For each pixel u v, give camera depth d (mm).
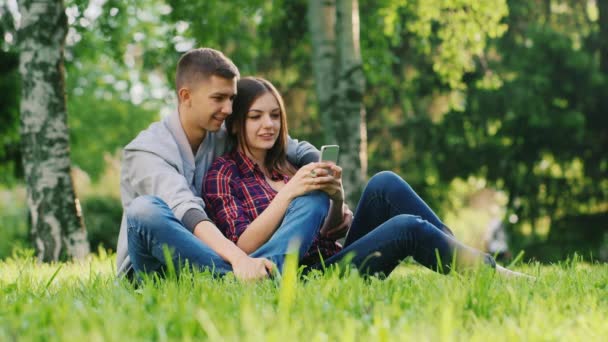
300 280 2807
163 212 2988
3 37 13523
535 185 17906
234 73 3488
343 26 10750
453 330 1765
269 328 1802
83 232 7555
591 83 17172
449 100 17234
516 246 18406
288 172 3648
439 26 16000
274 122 3541
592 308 2193
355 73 10742
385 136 17516
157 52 13758
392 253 3049
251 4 13312
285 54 15547
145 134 3484
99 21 12852
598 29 17547
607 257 18141
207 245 3014
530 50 17156
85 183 24484
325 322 1901
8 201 25359
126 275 3289
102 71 24656
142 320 1932
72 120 24078
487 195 21156
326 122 10930
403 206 3367
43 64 7457
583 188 17906
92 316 1979
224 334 1737
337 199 3203
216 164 3525
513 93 17062
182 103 3523
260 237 3119
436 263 3016
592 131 17688
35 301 2424
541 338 1734
